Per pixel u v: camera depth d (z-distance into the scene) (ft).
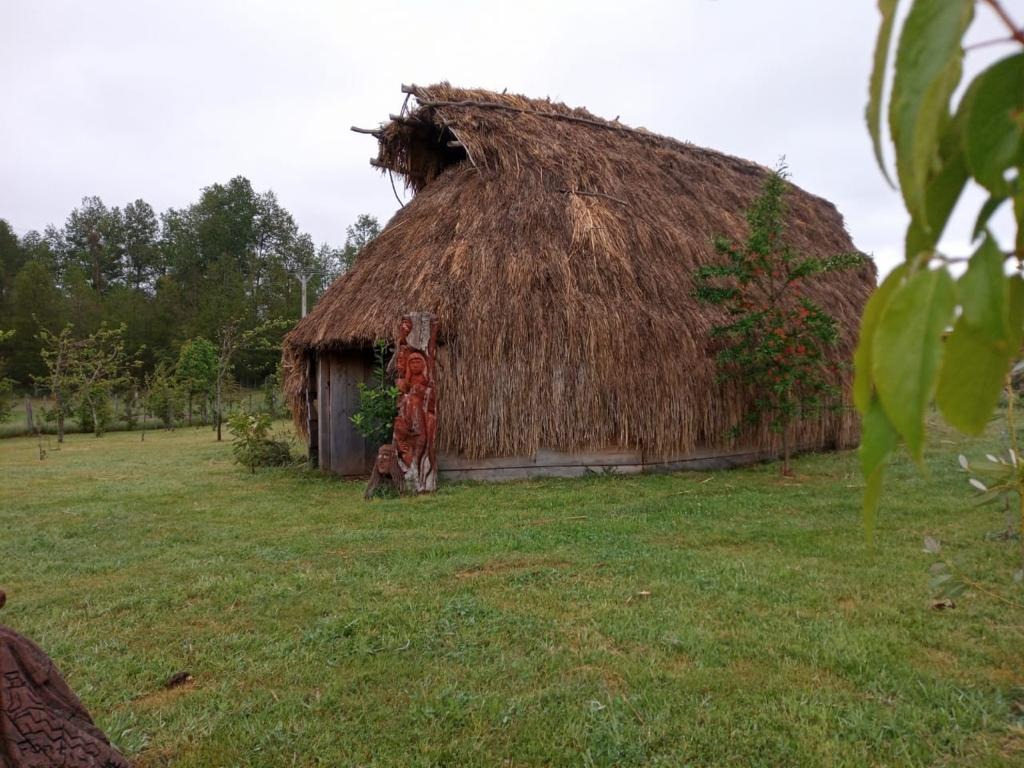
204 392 83.41
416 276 30.50
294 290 154.61
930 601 13.33
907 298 1.50
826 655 11.05
